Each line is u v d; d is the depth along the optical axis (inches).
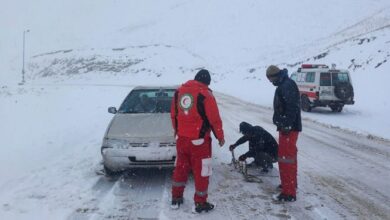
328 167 297.9
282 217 195.2
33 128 456.8
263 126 494.9
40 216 193.3
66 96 968.9
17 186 238.7
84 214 196.4
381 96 788.0
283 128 211.3
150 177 261.7
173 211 201.6
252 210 204.7
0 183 244.2
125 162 240.2
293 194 218.4
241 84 1550.2
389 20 2001.7
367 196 230.2
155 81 1988.2
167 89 315.6
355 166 302.4
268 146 272.1
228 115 619.8
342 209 207.8
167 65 2309.3
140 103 300.8
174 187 206.1
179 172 205.6
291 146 215.8
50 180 251.9
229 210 204.2
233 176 265.7
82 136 411.2
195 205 201.0
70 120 535.2
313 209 207.0
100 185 243.1
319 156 336.5
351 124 550.9
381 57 1033.5
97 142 377.4
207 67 2171.5
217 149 346.3
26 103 756.6
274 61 1867.6
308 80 714.8
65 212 198.8
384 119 598.9
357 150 364.8
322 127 515.5
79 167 283.4
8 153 325.4
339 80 687.7
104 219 190.2
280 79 213.0
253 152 273.7
